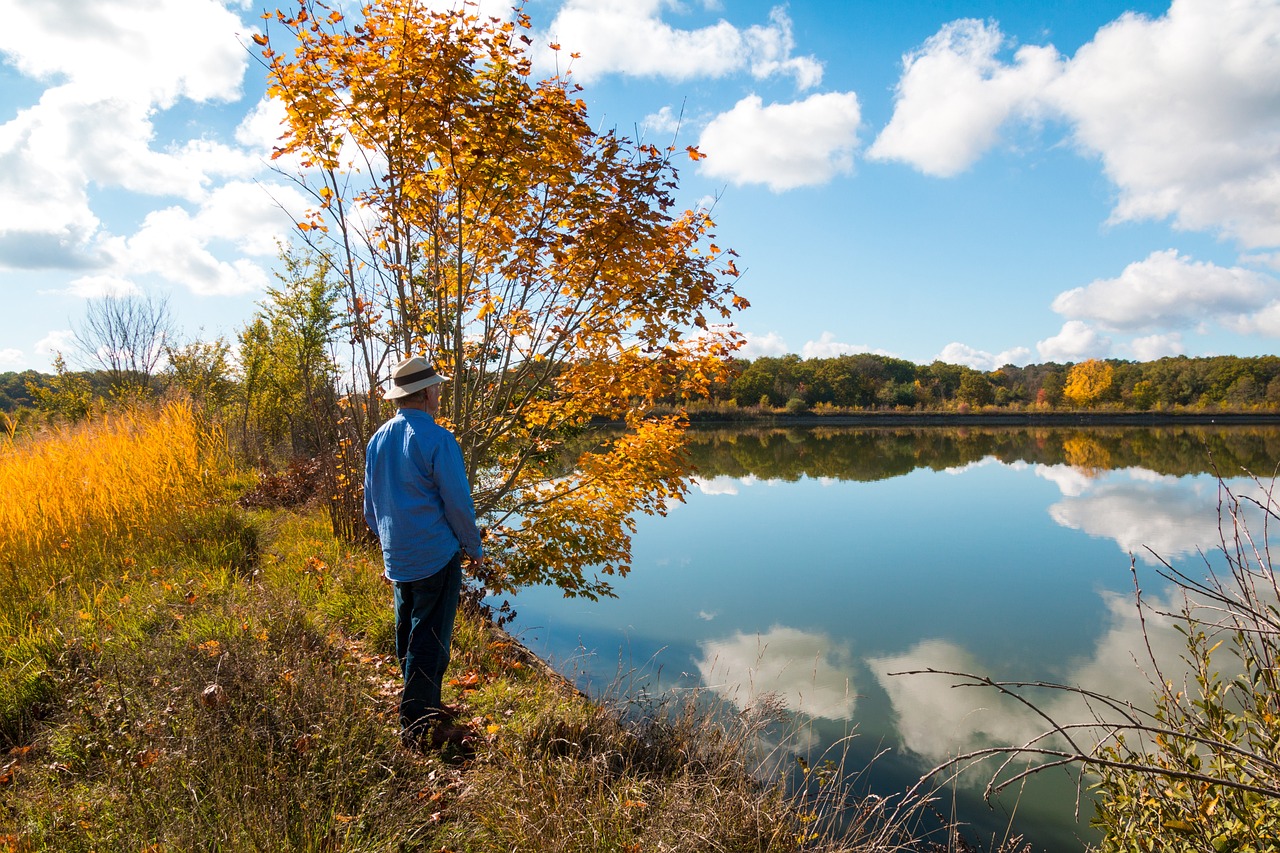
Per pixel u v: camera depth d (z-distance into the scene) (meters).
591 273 5.47
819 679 7.09
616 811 2.77
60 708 3.21
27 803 2.48
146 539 6.14
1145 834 2.66
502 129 4.82
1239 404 80.56
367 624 4.52
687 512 18.52
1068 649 8.03
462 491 3.19
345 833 2.38
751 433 63.31
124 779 2.53
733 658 7.62
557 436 7.07
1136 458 35.44
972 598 10.15
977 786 5.11
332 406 7.84
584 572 11.30
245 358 17.33
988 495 21.75
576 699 4.21
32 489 6.31
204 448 9.64
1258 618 2.42
